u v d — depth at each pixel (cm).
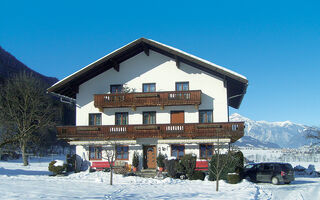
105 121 3122
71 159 3005
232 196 1603
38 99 4359
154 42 2884
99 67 3109
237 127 2738
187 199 1493
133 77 3142
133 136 2881
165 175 2634
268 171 2364
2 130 3922
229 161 2348
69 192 1681
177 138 2856
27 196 1448
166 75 3084
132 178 2491
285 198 1619
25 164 4184
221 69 2747
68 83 3041
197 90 2864
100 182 2281
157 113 3034
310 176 3056
